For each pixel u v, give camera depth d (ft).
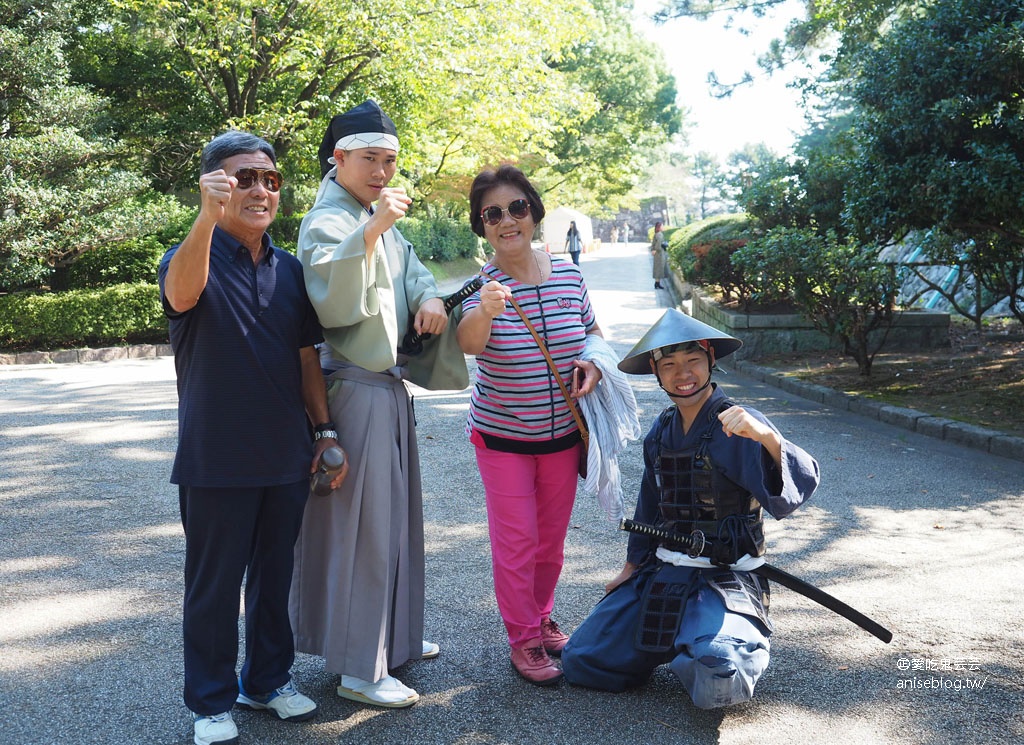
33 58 44.21
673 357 9.57
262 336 8.59
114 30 55.36
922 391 28.53
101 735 9.04
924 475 19.77
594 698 9.81
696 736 8.99
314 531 9.75
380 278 8.92
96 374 37.52
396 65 51.08
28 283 48.19
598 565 14.17
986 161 23.47
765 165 43.24
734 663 8.63
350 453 9.43
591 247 166.40
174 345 8.63
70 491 18.34
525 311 10.25
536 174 114.42
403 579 9.91
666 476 9.84
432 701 9.76
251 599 9.33
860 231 28.53
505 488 10.27
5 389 32.73
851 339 37.52
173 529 15.94
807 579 13.47
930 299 48.96
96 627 11.74
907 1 41.42
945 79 24.34
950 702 9.66
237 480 8.46
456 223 107.86
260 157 8.62
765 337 37.93
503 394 10.25
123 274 50.29
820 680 10.19
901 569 13.89
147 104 58.65
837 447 22.56
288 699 9.34
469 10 52.13
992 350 35.42
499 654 10.97
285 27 50.90
